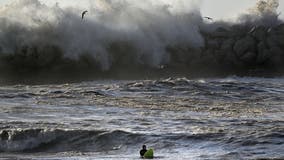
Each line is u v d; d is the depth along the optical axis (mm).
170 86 102375
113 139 66625
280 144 64062
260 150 62250
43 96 90812
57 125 71188
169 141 65312
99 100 88875
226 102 91750
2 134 67500
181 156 60625
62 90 96375
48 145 67062
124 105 85375
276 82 117938
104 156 62250
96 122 73500
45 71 118312
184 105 87000
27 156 63188
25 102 85938
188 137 66125
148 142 65500
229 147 63531
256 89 105375
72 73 119812
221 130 68812
